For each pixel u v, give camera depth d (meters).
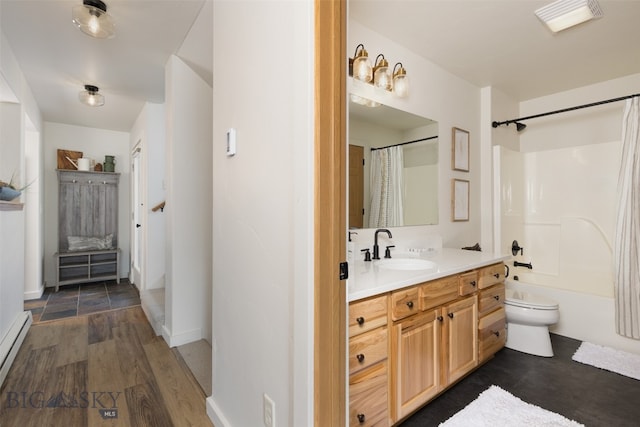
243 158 1.35
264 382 1.20
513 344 2.38
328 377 0.97
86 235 4.61
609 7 1.91
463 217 2.91
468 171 2.97
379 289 1.34
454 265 1.86
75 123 4.43
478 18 2.03
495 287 2.20
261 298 1.22
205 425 1.56
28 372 2.06
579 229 3.11
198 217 2.60
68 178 4.48
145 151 3.64
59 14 1.93
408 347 1.50
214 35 1.65
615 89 2.95
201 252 2.61
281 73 1.09
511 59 2.56
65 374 2.04
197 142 2.59
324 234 0.96
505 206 3.12
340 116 0.99
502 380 1.96
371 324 1.33
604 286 2.93
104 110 3.85
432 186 2.62
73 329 2.82
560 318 2.64
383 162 2.27
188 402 1.75
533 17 2.02
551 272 3.29
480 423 1.56
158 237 3.66
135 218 4.36
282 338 1.09
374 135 2.21
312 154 0.95
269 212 1.17
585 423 1.56
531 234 3.44
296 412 1.01
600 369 2.08
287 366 1.07
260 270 1.23
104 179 4.74
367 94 2.14
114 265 4.76
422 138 2.53
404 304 1.48
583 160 3.12
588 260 3.04
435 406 1.70
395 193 2.33
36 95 3.31
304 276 0.97
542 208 3.37
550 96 3.35
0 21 2.00
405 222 2.41
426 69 2.55
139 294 3.95
